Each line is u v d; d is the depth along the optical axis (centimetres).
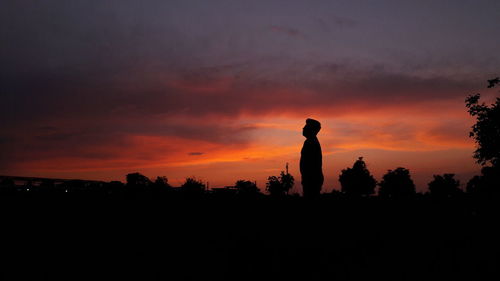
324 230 939
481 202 2148
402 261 1054
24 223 1117
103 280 817
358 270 925
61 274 835
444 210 2014
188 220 1376
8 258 895
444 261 1072
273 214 1281
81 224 1198
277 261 937
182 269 906
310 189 936
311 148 940
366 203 1866
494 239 1441
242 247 1064
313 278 866
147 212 1418
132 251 1033
